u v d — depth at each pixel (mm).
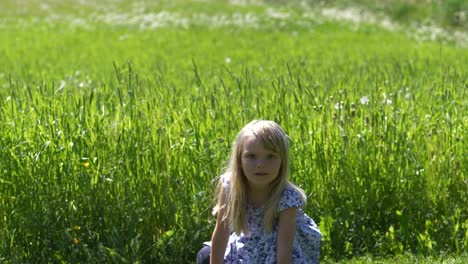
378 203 7637
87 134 7387
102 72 15680
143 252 7035
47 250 6973
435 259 7129
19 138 7312
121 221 7074
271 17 27000
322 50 20250
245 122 7926
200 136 7621
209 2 33594
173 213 7160
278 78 8766
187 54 19906
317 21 26734
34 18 29609
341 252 7328
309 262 5457
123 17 28859
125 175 7184
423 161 7812
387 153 7699
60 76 15188
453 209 7648
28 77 14523
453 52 19453
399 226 7559
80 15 30484
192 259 7102
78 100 8164
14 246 7008
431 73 13266
